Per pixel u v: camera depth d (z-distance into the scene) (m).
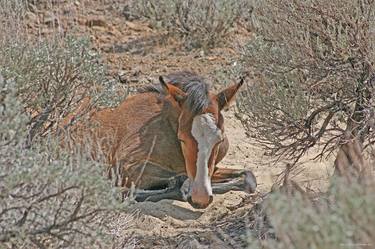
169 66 23.98
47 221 10.83
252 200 16.00
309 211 9.06
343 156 14.43
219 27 25.31
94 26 26.09
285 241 9.16
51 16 25.41
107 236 11.19
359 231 8.88
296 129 15.38
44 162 10.94
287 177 14.66
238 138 19.53
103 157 14.54
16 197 10.55
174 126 16.27
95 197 10.73
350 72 14.95
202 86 15.54
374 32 14.61
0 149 10.43
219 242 13.52
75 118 15.84
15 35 18.61
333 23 14.98
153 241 14.20
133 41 25.45
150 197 16.41
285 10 15.59
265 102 15.43
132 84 22.70
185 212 15.97
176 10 25.61
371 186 9.62
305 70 15.41
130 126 16.62
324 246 8.75
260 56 15.74
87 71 16.53
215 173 16.59
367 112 14.49
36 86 15.72
